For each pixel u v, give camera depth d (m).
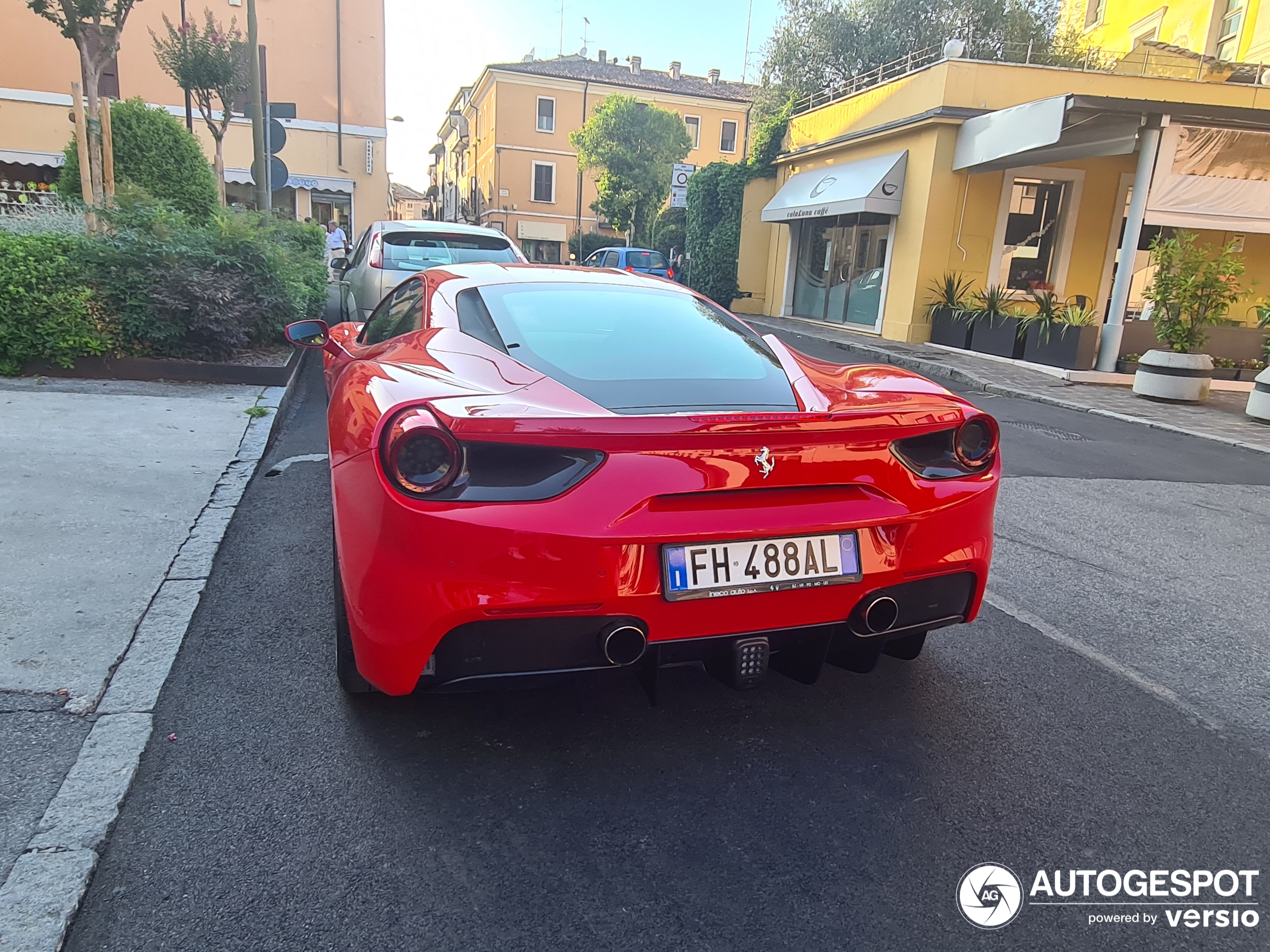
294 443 5.70
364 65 25.19
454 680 2.06
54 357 6.50
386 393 2.24
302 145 24.92
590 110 44.06
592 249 41.31
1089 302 15.30
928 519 2.37
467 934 1.77
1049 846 2.15
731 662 2.22
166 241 6.86
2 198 9.95
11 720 2.35
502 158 43.25
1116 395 10.48
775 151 20.73
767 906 1.90
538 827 2.12
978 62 13.79
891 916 1.89
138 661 2.71
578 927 1.81
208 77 12.97
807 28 23.83
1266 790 2.44
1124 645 3.41
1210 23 18.00
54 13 9.28
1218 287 10.06
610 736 2.55
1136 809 2.32
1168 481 6.45
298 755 2.35
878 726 2.69
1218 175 11.05
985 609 3.71
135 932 1.72
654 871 1.99
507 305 2.88
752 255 21.66
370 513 2.05
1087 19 23.11
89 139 8.45
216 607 3.20
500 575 1.97
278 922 1.77
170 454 4.93
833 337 15.89
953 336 14.13
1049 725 2.75
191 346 7.01
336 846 2.01
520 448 2.00
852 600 2.30
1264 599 4.02
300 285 8.66
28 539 3.53
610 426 2.01
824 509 2.24
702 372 2.56
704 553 2.11
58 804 2.05
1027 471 6.54
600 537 2.00
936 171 14.34
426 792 2.23
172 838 2.00
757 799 2.28
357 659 2.19
